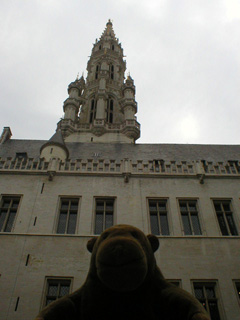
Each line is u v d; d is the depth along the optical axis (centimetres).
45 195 1911
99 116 4219
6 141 3069
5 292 1430
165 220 1850
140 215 1819
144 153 2847
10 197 1916
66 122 3997
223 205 1942
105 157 2700
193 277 1520
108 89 5094
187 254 1622
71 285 1480
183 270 1548
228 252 1633
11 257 1575
